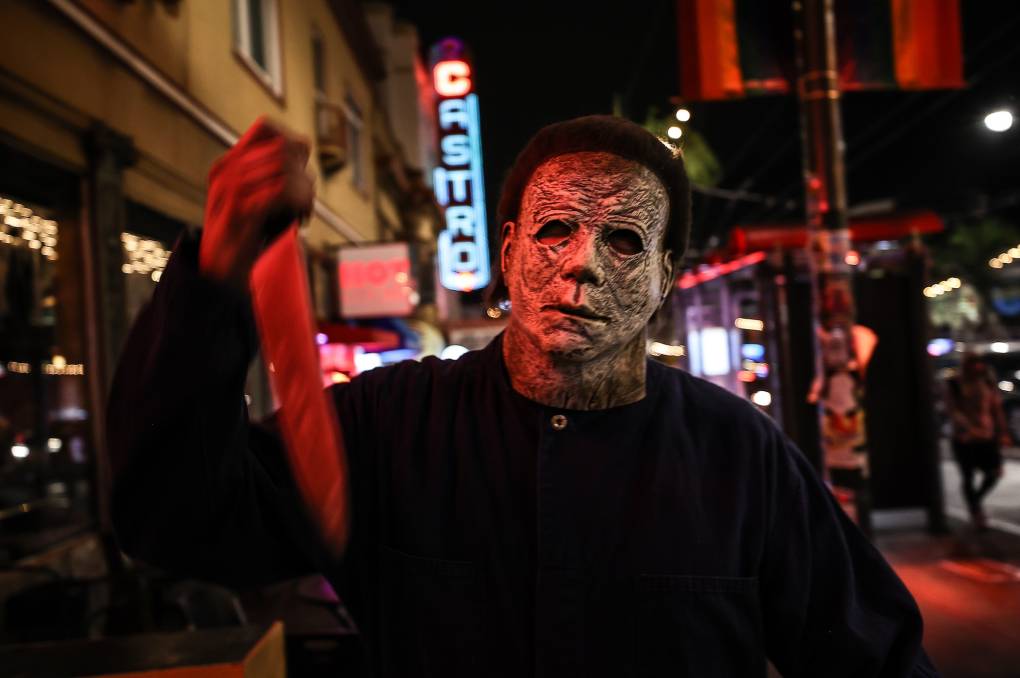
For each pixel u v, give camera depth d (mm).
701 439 1029
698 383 1115
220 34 7406
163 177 5977
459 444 1025
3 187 4086
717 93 5484
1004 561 6262
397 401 1086
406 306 10688
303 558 1014
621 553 950
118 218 5023
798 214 18875
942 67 5543
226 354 783
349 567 1062
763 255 7387
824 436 5281
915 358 7621
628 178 951
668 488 973
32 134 4250
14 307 4168
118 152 5047
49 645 1577
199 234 812
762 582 1030
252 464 918
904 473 7559
